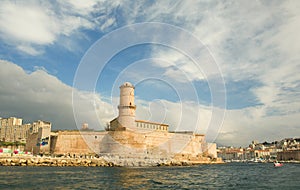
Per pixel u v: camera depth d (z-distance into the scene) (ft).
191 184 145.38
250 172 261.44
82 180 146.51
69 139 340.59
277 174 236.22
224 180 172.96
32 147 379.35
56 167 247.09
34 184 126.82
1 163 257.96
